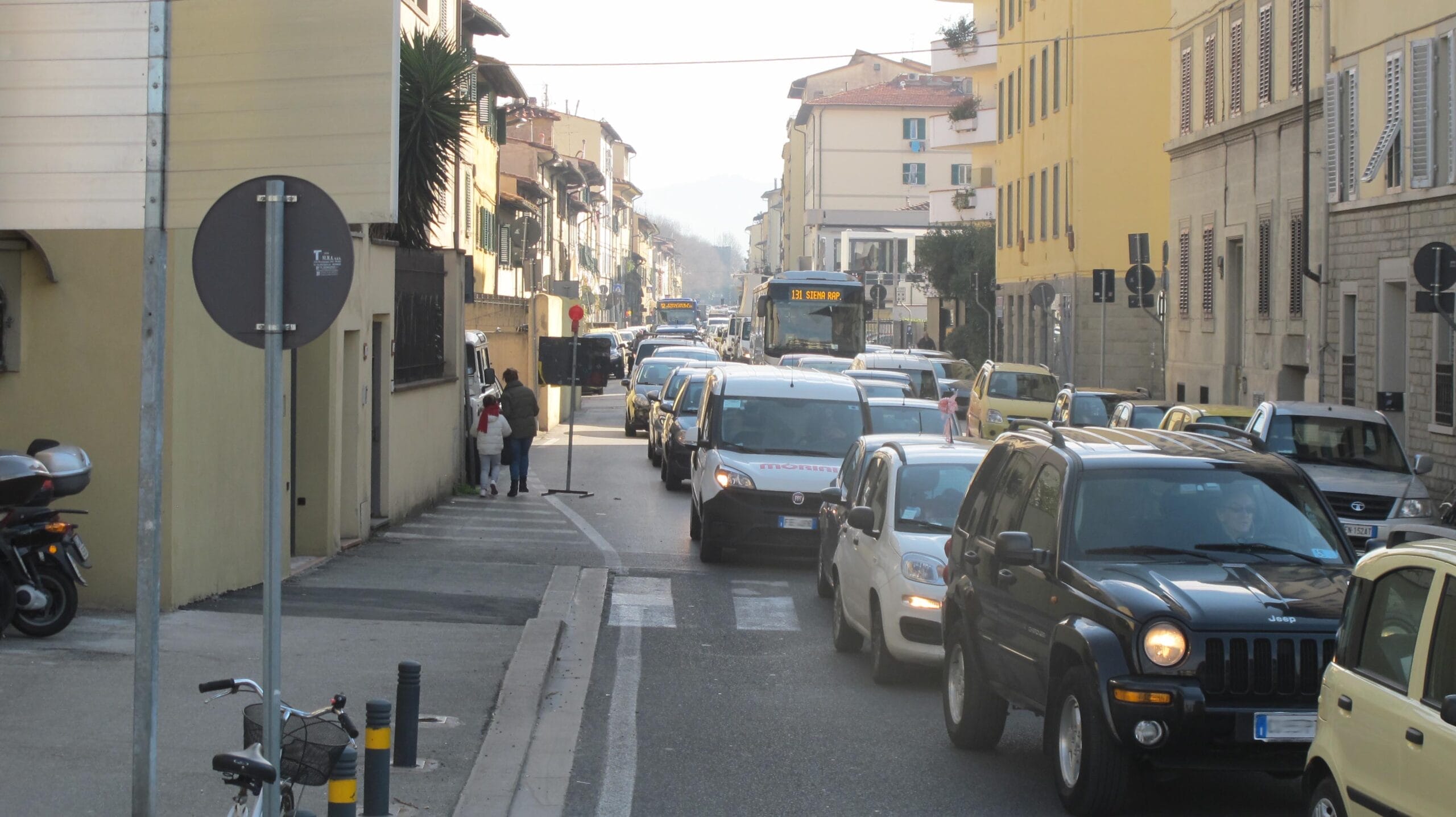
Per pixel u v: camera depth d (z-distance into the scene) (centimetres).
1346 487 1572
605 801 769
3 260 1126
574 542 1856
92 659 972
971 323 6075
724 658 1184
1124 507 794
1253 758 677
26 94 632
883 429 2036
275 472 537
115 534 1146
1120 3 4444
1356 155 2569
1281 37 2966
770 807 759
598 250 10581
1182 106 3647
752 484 1655
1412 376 2355
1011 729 955
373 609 1259
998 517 889
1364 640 575
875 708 1005
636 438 3938
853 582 1159
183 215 646
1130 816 727
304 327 544
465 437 2595
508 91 4494
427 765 798
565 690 1038
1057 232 4766
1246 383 3206
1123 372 4481
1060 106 4709
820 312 4128
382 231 2052
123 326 1138
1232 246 3341
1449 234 2241
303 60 643
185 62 646
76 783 707
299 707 883
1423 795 511
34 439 1134
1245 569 749
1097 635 700
